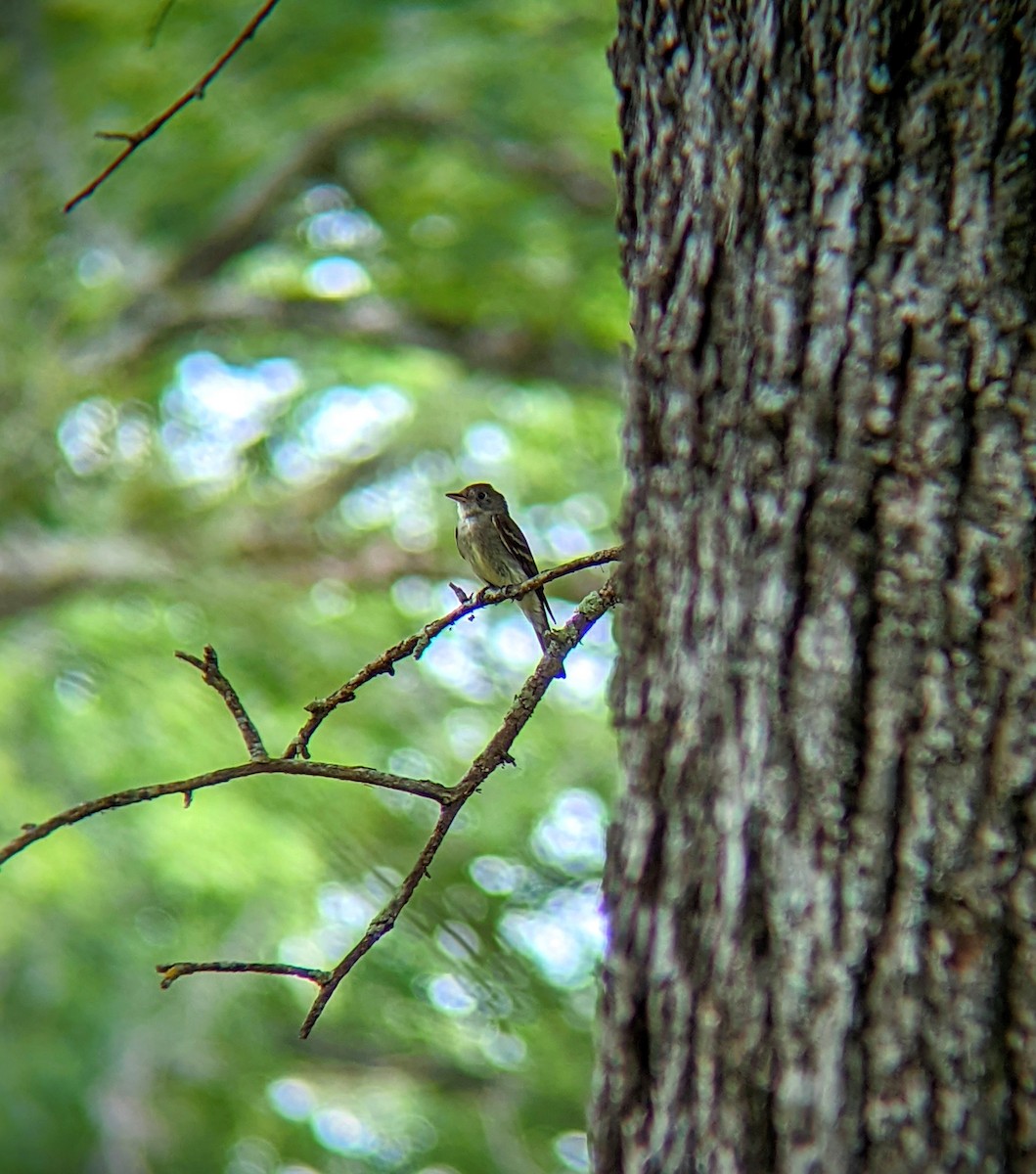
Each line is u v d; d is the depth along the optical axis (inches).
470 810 654.5
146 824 603.8
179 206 658.8
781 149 159.9
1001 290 151.5
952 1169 141.3
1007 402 150.4
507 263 615.5
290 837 607.2
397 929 644.1
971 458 150.6
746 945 152.3
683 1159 153.2
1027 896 144.0
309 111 612.7
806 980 148.4
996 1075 142.4
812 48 159.0
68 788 617.0
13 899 618.2
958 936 144.8
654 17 172.4
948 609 149.3
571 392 666.2
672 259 167.5
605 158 607.2
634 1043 159.8
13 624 654.5
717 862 156.1
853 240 155.6
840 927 147.8
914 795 147.8
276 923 655.8
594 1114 162.2
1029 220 152.2
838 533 153.2
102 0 605.0
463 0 604.7
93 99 627.8
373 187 642.2
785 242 158.7
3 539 653.9
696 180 166.1
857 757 149.9
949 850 146.0
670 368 165.8
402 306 653.9
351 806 623.2
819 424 155.3
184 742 620.4
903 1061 144.1
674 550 164.6
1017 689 146.8
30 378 657.6
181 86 609.0
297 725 632.4
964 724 147.4
